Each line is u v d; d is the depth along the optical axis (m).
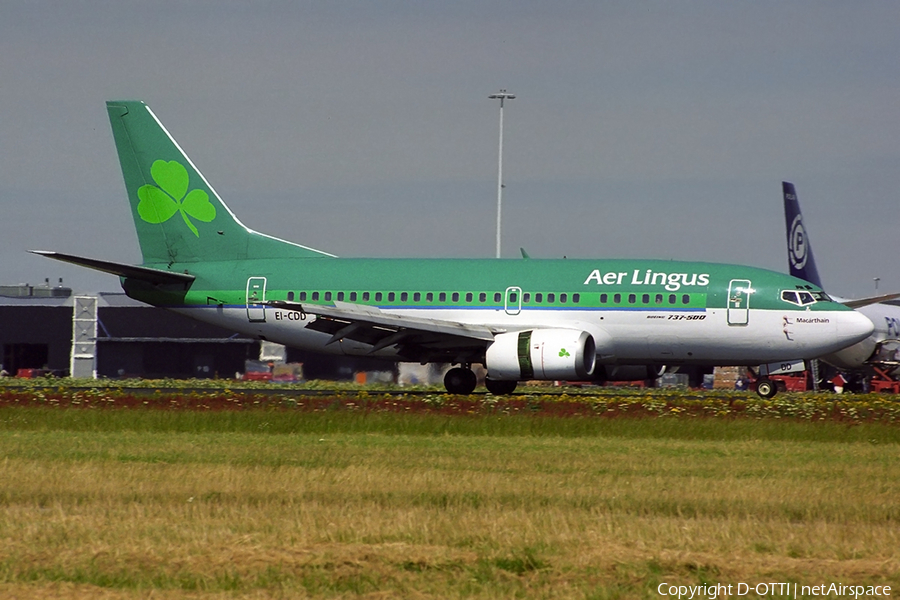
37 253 147.38
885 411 118.31
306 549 50.28
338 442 94.31
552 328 144.25
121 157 164.38
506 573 46.97
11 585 44.53
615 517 57.81
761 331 142.62
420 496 63.81
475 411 115.38
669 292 145.12
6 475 70.19
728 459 84.75
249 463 78.69
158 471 72.88
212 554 49.19
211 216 162.38
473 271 152.50
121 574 46.06
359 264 157.00
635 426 105.12
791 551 50.88
